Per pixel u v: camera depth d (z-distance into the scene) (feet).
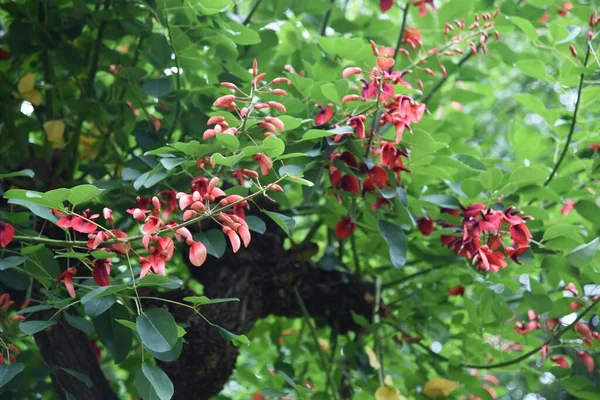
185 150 6.19
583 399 7.92
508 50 8.08
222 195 5.98
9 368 6.21
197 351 7.57
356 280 8.32
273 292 8.11
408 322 8.38
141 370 6.08
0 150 7.88
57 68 8.30
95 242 5.88
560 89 7.29
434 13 8.50
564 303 7.28
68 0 7.84
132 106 7.98
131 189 7.25
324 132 6.29
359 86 7.23
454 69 8.05
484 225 6.85
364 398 7.95
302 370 9.13
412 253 8.16
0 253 6.83
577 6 7.59
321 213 8.14
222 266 7.93
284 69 7.70
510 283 7.35
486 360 8.43
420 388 7.97
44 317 7.24
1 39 7.81
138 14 7.63
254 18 7.96
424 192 7.84
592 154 8.18
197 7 6.99
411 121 6.50
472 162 7.10
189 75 7.68
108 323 6.54
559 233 6.91
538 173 6.93
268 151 6.23
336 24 8.01
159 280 5.90
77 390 7.26
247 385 9.36
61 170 7.82
